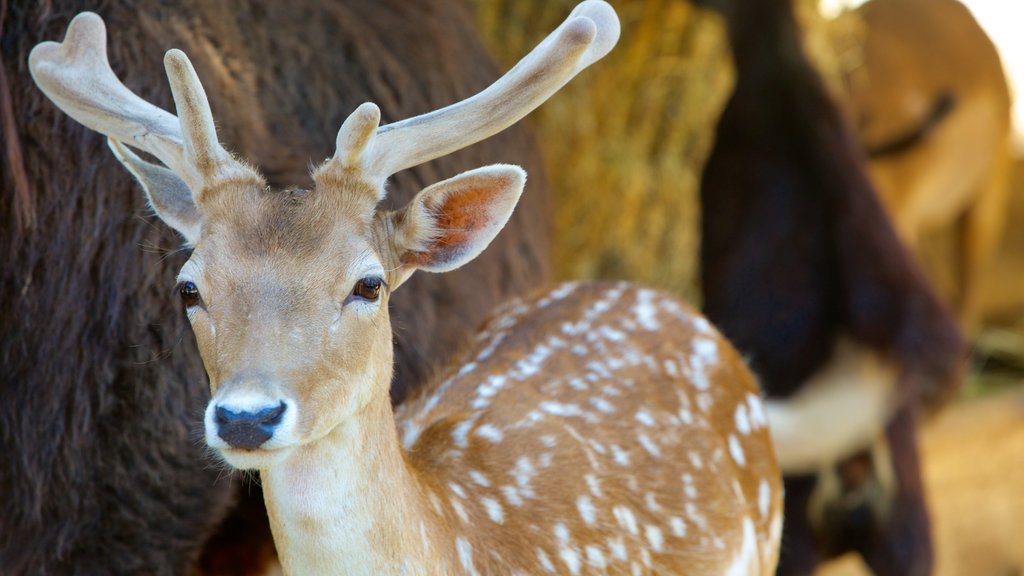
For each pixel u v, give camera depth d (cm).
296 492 514
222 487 626
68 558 604
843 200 1013
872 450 992
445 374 673
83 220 607
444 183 523
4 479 598
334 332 492
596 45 541
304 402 480
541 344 670
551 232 891
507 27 1127
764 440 719
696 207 1205
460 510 572
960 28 1452
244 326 482
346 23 742
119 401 605
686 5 1152
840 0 1312
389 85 745
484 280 763
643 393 660
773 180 1039
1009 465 1309
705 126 1191
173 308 615
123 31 638
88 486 602
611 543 612
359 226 510
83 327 603
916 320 987
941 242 1509
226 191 508
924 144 1399
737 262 1036
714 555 656
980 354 1527
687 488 650
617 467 630
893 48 1397
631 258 1205
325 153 698
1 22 610
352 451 515
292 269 491
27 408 597
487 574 569
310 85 709
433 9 810
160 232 617
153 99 630
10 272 595
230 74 675
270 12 716
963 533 1265
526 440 619
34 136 605
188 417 616
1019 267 1664
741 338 1018
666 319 700
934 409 1021
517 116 525
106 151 613
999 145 1483
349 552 523
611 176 1181
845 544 1012
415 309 698
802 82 1055
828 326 1000
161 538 618
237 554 675
